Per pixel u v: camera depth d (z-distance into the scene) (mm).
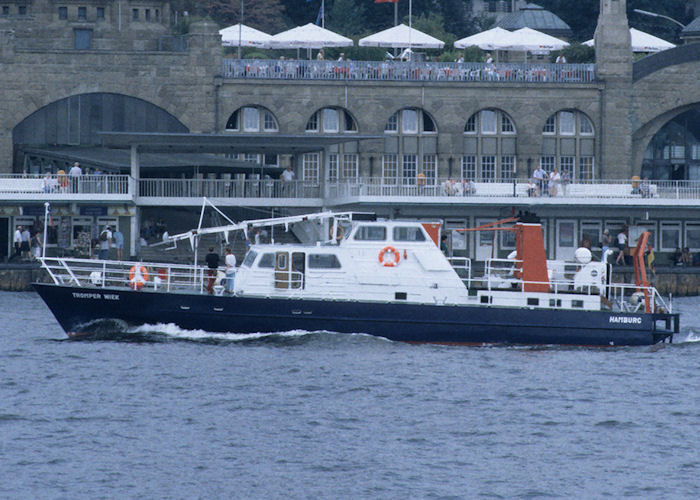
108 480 126250
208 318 185625
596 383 167250
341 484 126000
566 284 189250
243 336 185625
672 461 134125
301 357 177625
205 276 189000
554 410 153375
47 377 165875
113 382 163250
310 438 140500
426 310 184375
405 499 122250
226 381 164000
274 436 141000
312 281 184500
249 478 127375
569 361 179875
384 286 184500
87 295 187625
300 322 184250
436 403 155375
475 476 128875
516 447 138500
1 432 141000
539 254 186750
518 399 158125
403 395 158625
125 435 140625
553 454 136125
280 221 192375
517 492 124438
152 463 131375
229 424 145250
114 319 188250
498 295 185875
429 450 137000
